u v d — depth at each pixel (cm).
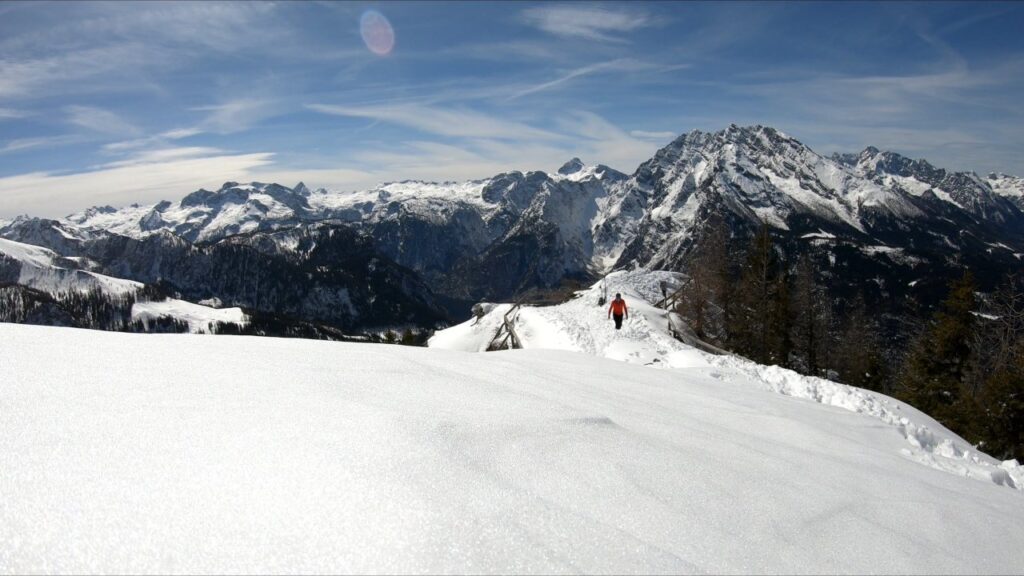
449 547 287
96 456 330
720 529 370
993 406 3131
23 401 392
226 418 407
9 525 261
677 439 568
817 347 6894
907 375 4128
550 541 310
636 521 356
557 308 4022
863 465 625
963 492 589
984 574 378
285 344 726
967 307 3694
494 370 769
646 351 2494
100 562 246
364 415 439
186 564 253
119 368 498
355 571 261
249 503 301
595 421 551
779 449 618
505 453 421
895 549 390
